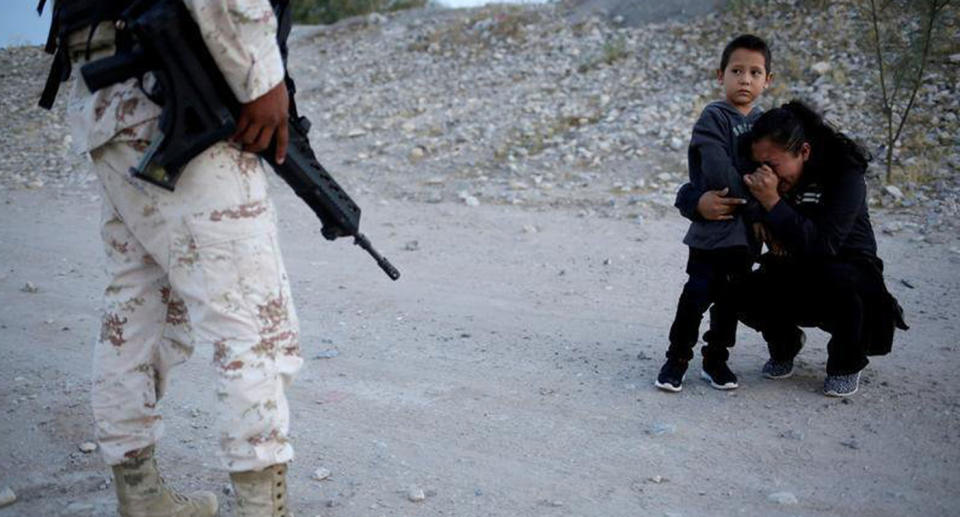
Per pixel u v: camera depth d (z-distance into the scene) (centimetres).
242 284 232
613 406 374
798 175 353
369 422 365
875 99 877
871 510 283
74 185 999
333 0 1834
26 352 462
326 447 341
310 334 490
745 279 379
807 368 412
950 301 500
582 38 1289
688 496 296
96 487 308
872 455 321
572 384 402
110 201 244
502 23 1424
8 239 754
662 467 318
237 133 228
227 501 297
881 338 370
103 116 230
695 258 374
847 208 349
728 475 310
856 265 364
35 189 994
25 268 657
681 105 971
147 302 254
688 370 415
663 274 580
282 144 236
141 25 214
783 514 282
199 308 233
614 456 328
